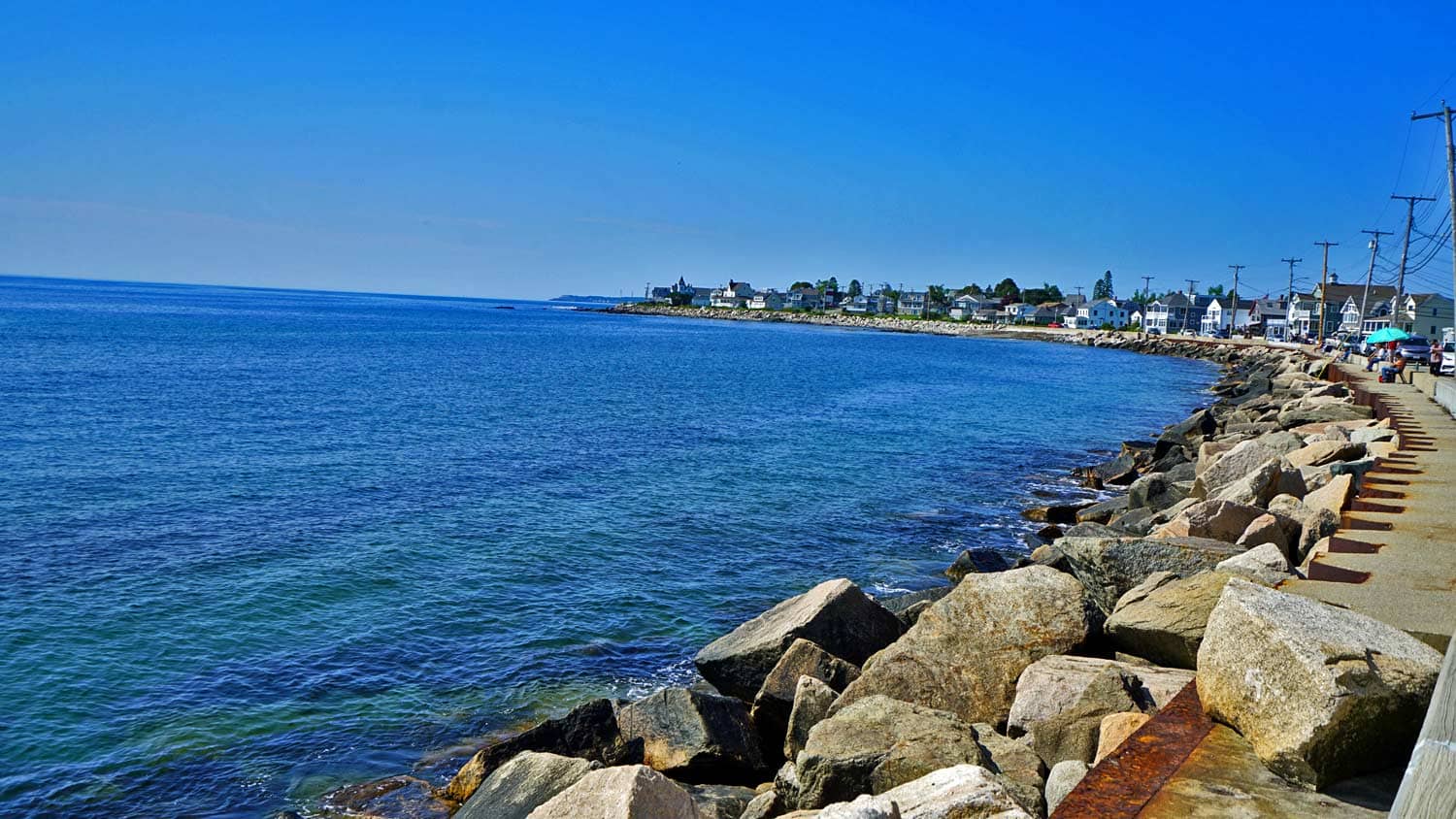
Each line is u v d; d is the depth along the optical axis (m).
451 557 18.45
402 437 32.94
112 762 10.92
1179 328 169.75
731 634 12.05
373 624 14.98
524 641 14.49
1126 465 28.59
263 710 12.16
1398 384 41.78
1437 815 3.09
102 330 92.88
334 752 11.21
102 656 13.52
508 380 56.22
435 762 11.07
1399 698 4.72
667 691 10.57
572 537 20.16
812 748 7.56
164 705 12.20
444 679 13.16
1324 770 4.63
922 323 183.88
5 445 28.58
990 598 9.61
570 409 42.47
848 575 18.20
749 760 9.98
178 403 40.22
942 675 9.28
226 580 16.69
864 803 4.87
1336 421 30.39
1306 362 70.38
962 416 43.75
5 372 50.50
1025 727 7.87
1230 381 67.25
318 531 20.00
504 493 24.19
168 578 16.70
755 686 11.22
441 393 47.78
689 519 22.02
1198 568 10.62
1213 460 21.69
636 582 17.36
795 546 20.12
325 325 128.62
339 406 41.22
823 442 34.22
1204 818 4.38
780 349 102.56
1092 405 51.94
